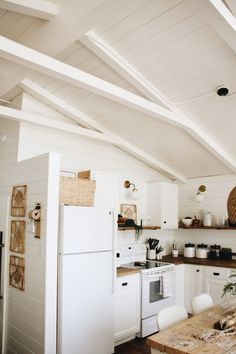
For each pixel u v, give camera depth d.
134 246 4.91
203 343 1.84
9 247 3.62
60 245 3.05
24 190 3.41
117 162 4.94
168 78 3.22
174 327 2.11
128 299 3.84
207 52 2.77
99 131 4.49
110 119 4.25
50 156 3.05
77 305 3.09
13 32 2.79
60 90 3.84
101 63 3.20
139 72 3.22
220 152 4.34
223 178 5.23
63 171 4.17
